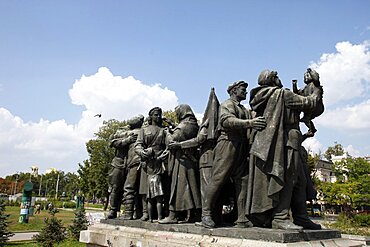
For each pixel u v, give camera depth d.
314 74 5.35
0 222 17.06
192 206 6.00
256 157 5.02
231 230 4.79
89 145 40.22
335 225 17.48
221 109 5.44
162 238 5.70
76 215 18.72
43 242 16.50
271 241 4.27
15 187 84.31
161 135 7.03
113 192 8.26
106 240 7.06
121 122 40.09
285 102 5.05
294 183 4.93
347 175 36.59
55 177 98.81
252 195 5.04
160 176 6.62
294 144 4.97
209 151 5.75
